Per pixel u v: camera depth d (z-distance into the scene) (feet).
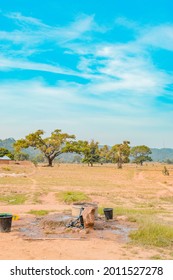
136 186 118.32
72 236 37.99
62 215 50.90
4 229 39.04
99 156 388.37
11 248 32.07
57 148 302.86
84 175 181.37
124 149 311.27
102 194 86.58
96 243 35.06
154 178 169.68
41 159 572.10
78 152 314.76
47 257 29.37
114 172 226.99
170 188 114.21
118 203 72.49
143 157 483.92
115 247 33.68
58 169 245.04
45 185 108.17
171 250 33.45
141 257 30.32
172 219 51.62
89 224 41.37
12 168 217.77
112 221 47.73
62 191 87.10
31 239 35.81
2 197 74.02
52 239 36.09
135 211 58.08
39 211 53.93
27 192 84.48
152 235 37.50
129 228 43.32
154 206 69.36
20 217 49.14
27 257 29.17
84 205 49.73
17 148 296.30
